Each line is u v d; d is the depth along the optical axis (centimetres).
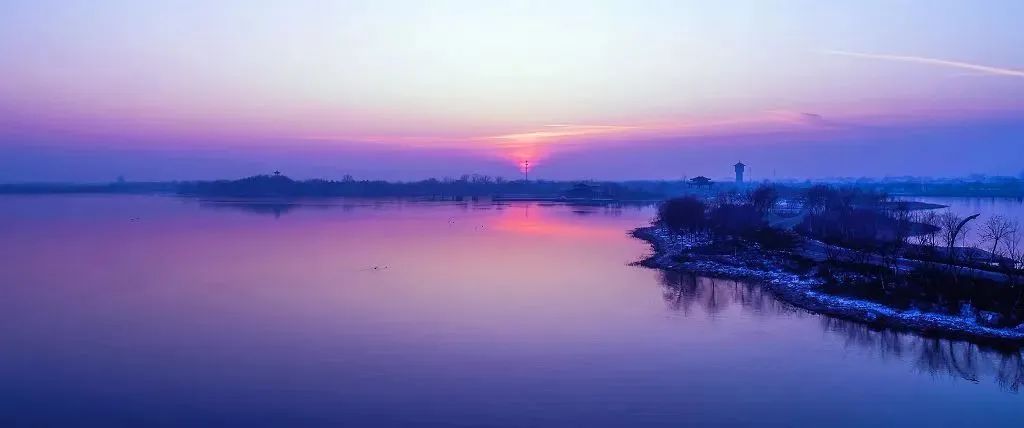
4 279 5531
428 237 8700
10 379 3150
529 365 3319
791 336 3788
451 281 5391
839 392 2997
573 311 4356
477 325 4012
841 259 5288
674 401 2892
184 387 3042
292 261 6494
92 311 4372
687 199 8831
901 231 6147
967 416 2758
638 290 5025
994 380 3131
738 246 6494
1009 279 4134
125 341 3709
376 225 10625
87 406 2844
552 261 6488
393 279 5484
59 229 10038
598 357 3434
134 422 2694
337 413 2772
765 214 9644
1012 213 12656
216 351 3538
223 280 5453
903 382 3112
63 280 5481
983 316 3816
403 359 3406
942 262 4975
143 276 5656
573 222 11300
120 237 8781
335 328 3953
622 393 2978
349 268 6053
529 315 4253
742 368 3281
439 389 3019
